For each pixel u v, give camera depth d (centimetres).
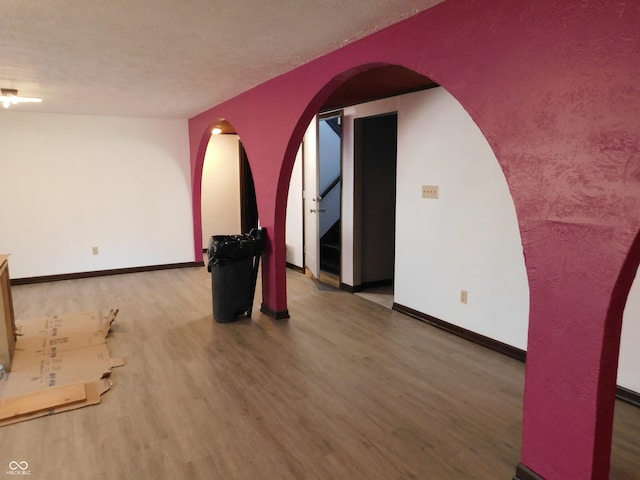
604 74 149
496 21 185
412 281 420
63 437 235
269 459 216
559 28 161
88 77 370
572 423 173
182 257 653
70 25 246
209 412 259
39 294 510
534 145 174
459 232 365
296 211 608
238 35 263
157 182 623
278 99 372
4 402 265
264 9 223
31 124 542
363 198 504
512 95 181
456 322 377
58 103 488
